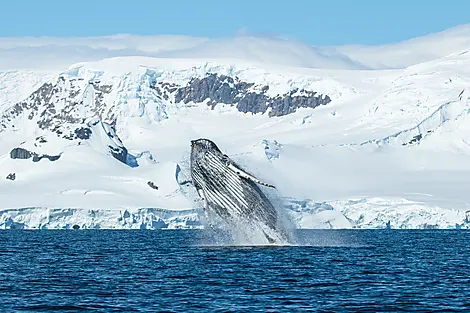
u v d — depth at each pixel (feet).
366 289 536.01
